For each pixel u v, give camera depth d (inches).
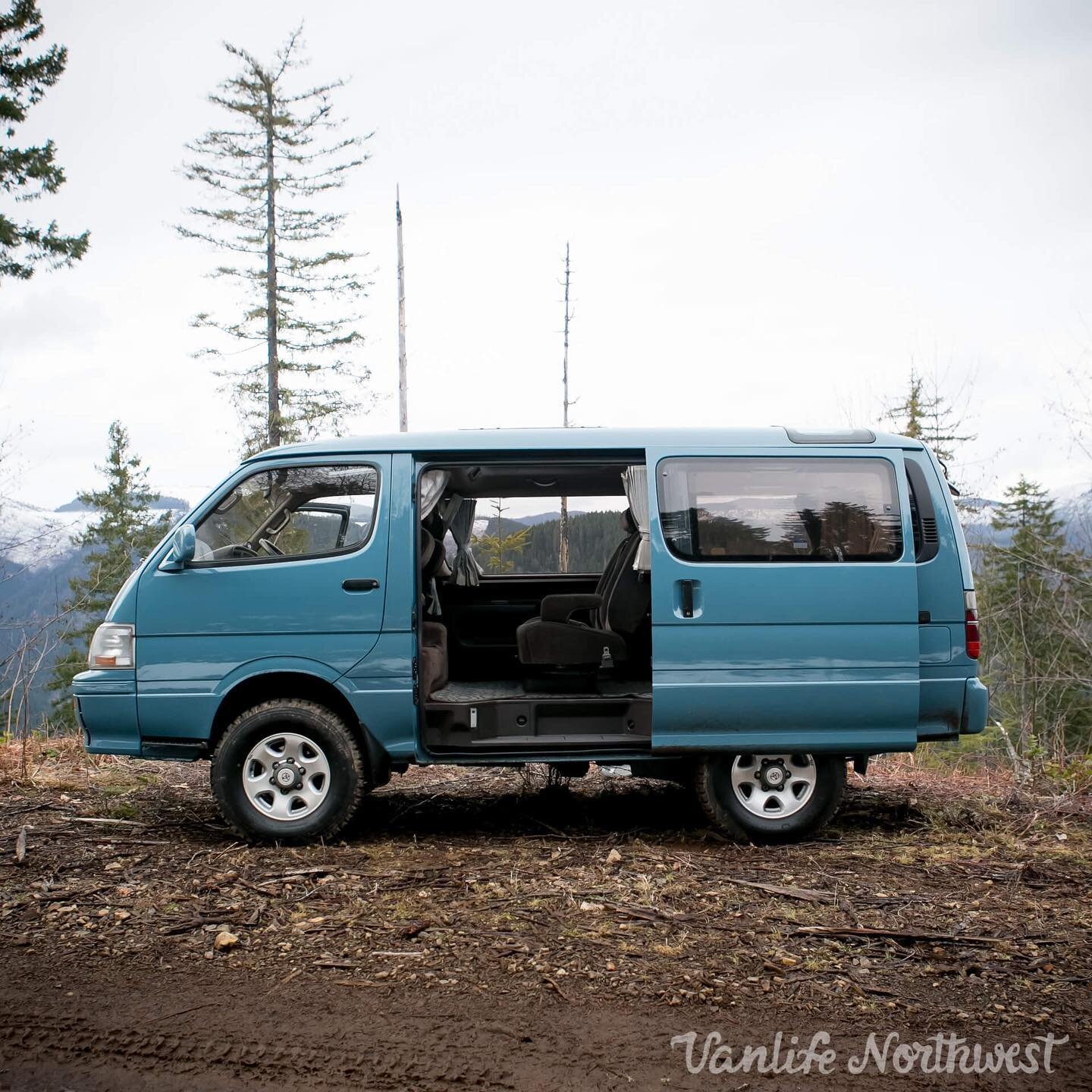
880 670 216.7
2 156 746.2
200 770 310.8
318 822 218.1
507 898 184.7
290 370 1120.8
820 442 223.9
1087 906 184.5
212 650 216.8
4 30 755.4
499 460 222.2
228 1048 129.7
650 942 164.1
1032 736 354.0
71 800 264.8
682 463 220.2
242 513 223.9
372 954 159.0
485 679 270.8
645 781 300.4
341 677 216.7
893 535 219.8
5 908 179.8
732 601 215.5
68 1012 139.8
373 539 219.0
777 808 227.0
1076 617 473.7
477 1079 122.3
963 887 195.0
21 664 315.3
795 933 168.4
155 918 174.7
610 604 233.6
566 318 1039.6
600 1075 123.3
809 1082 122.0
